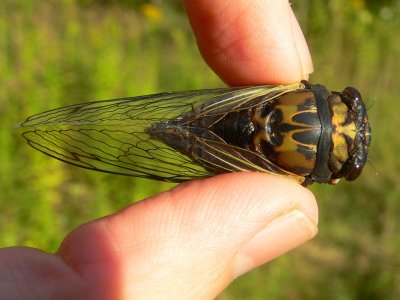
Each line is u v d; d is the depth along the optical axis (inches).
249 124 3.3
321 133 3.2
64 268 2.7
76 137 3.6
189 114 3.5
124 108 3.6
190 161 3.4
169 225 2.8
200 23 4.0
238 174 3.0
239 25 3.9
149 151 3.5
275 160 3.3
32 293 2.6
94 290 2.6
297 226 3.0
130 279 2.7
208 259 2.8
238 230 2.8
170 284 2.7
